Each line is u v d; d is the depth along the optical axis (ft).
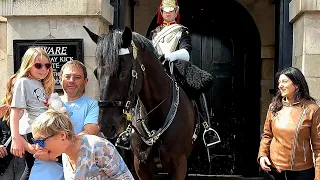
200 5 23.52
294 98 11.68
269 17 22.71
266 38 22.70
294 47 16.25
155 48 13.23
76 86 11.22
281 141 11.58
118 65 10.20
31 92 10.71
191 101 13.85
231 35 23.41
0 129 13.23
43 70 10.91
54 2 15.70
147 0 23.52
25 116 10.66
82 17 15.87
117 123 10.05
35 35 16.08
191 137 13.17
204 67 23.62
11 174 13.26
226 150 22.77
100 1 15.55
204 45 23.62
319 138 11.24
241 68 23.27
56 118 8.02
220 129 23.16
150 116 12.25
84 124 10.95
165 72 12.51
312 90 14.85
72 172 8.20
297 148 11.40
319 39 14.85
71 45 15.87
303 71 14.93
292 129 11.37
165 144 12.15
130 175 8.34
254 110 22.75
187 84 13.67
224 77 23.41
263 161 12.13
